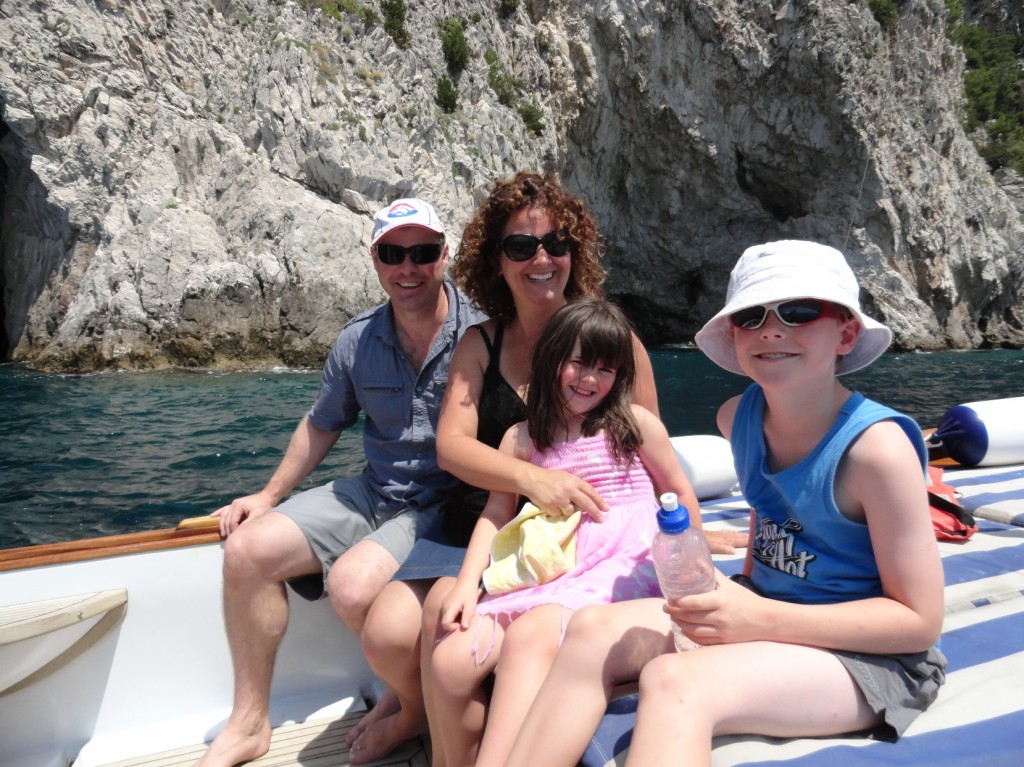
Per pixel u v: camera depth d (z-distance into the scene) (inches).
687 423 463.2
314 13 876.6
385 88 892.6
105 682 85.6
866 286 1159.0
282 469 101.9
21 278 826.2
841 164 1146.7
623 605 59.6
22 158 787.4
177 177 794.2
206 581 89.8
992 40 1734.7
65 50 751.1
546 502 71.9
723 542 101.4
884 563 55.6
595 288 94.2
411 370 95.4
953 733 53.6
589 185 1194.6
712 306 1284.4
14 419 438.3
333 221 800.3
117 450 358.0
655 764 46.1
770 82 1115.3
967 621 75.2
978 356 1043.9
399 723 78.4
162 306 732.0
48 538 235.9
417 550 82.3
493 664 65.1
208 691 90.4
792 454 62.4
